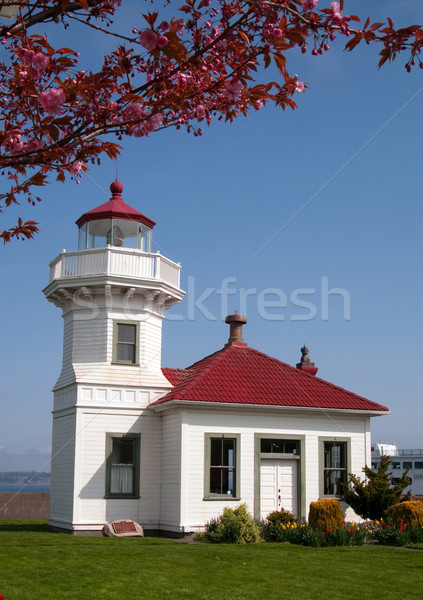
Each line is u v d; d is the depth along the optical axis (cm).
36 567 1423
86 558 1559
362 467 2400
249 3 610
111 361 2362
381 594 1253
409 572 1464
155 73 646
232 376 2380
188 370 2622
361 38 623
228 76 672
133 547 1784
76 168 690
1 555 1574
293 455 2317
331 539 1905
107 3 650
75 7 621
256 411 2291
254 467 2255
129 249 2398
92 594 1188
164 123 707
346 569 1489
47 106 592
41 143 646
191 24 645
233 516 2053
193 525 2141
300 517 2280
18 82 619
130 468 2316
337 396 2422
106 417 2303
